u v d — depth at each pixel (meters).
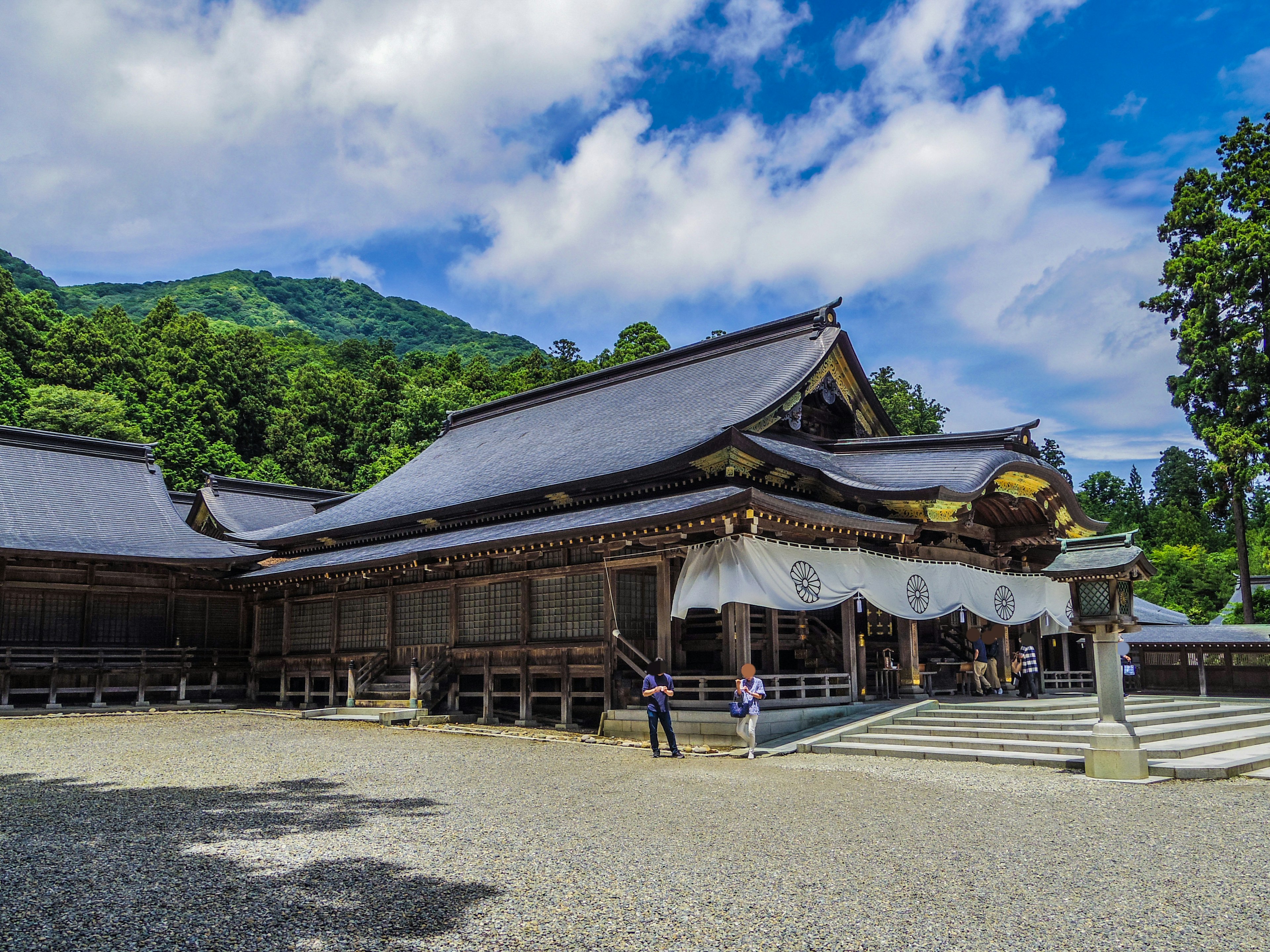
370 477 65.75
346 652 27.98
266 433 74.62
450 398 73.31
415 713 22.38
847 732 17.11
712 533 17.97
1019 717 17.33
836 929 6.25
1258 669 30.69
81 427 54.84
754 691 15.86
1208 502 36.31
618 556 20.14
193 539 31.14
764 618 21.27
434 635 25.16
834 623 24.67
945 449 22.66
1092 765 13.06
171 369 69.69
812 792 11.91
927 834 9.22
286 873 7.72
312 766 14.75
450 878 7.57
